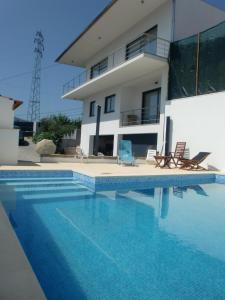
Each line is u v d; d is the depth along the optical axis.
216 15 16.72
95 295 2.54
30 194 6.88
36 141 25.52
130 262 3.28
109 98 20.59
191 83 13.26
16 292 2.08
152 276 2.95
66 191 7.47
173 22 14.63
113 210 5.77
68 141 26.97
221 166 11.62
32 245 3.67
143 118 17.81
